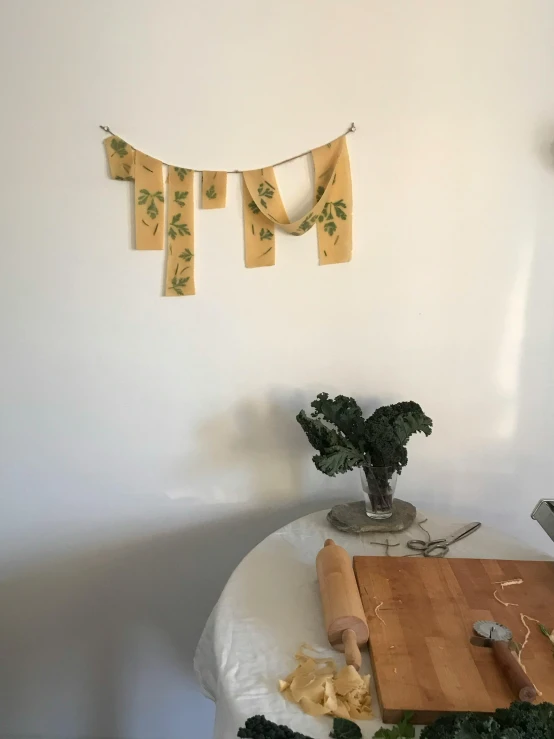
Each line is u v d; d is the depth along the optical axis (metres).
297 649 1.03
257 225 1.43
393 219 1.42
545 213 1.41
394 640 1.00
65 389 1.53
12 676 1.71
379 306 1.47
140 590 1.65
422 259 1.44
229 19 1.34
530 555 1.30
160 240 1.44
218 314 1.48
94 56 1.37
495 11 1.32
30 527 1.61
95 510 1.60
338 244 1.43
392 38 1.34
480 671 0.93
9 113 1.39
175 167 1.41
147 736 1.75
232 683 0.96
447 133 1.38
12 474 1.58
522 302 1.45
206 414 1.54
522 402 1.51
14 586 1.64
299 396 1.52
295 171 1.41
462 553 1.31
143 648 1.69
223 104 1.38
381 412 1.37
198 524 1.61
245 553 1.62
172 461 1.57
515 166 1.39
